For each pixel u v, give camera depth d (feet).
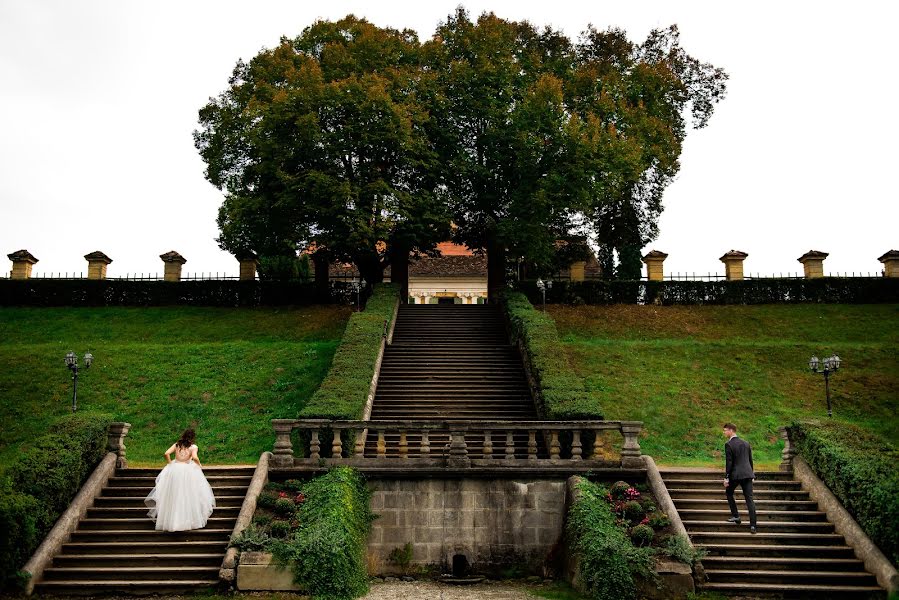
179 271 130.41
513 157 113.29
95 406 80.79
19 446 71.20
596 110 120.26
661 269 130.93
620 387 87.10
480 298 178.19
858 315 115.65
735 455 46.39
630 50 142.00
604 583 40.63
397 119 104.32
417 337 98.32
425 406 74.74
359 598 41.22
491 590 44.06
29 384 85.76
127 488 49.83
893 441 74.69
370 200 108.88
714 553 44.78
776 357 96.07
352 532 44.32
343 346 80.84
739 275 127.85
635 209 139.13
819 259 130.72
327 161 108.06
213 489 50.14
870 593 40.65
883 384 87.97
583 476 50.08
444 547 49.01
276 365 91.86
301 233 109.91
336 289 125.59
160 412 79.71
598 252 157.38
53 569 42.06
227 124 117.19
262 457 51.21
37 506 42.75
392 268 122.62
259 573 41.32
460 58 119.55
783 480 52.26
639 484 50.49
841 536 45.44
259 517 45.16
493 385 80.64
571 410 59.67
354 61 112.47
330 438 53.67
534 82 120.16
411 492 49.80
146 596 40.65
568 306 123.13
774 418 80.23
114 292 125.18
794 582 42.16
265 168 107.76
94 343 103.81
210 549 44.42
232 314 119.44
